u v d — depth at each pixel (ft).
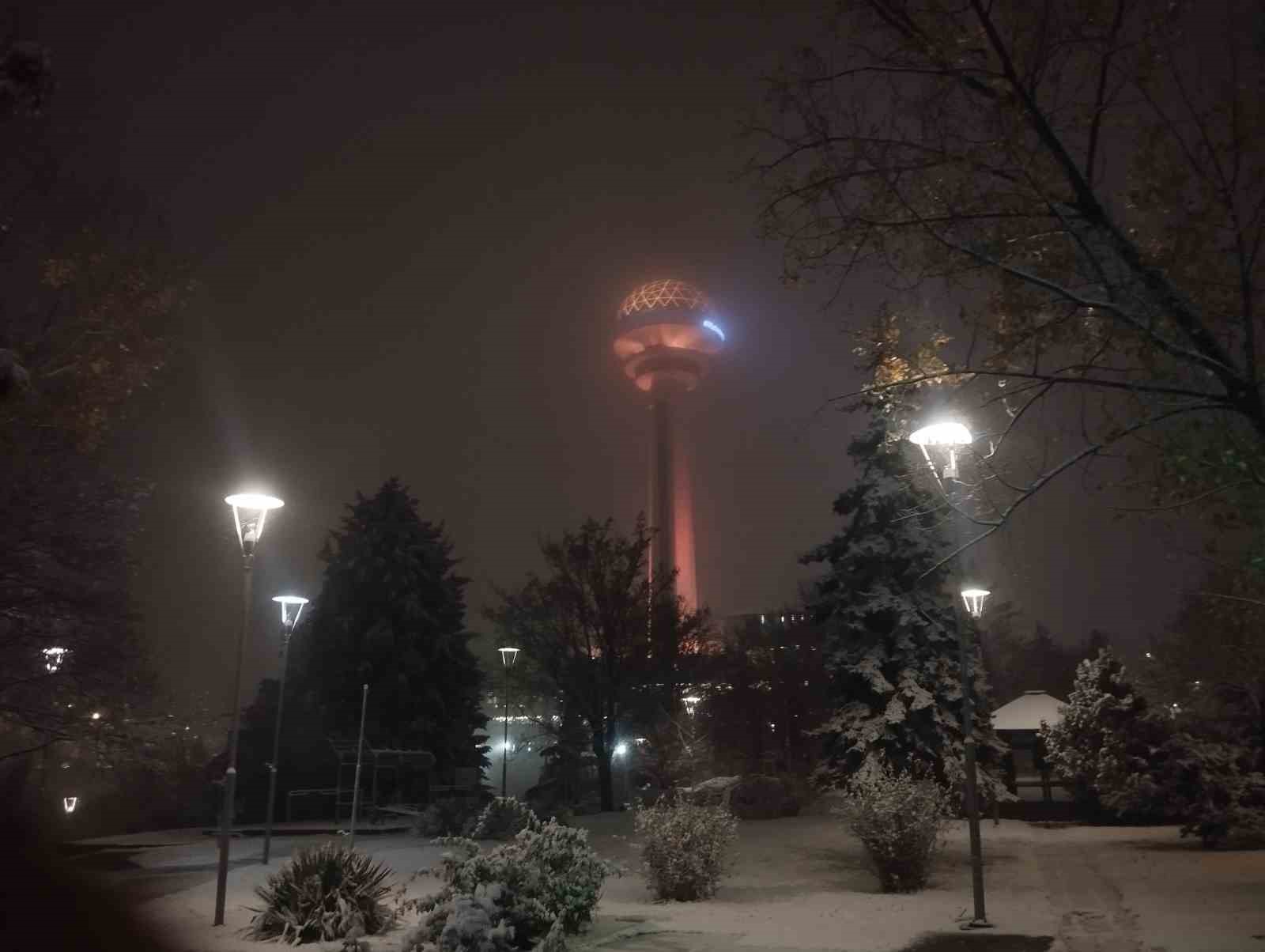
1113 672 84.28
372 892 43.37
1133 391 30.27
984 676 76.74
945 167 32.63
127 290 51.44
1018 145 32.01
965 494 33.53
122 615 60.39
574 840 44.32
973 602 70.49
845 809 59.26
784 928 44.14
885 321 34.76
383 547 128.77
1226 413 29.84
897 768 71.51
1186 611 86.38
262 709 131.54
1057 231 32.07
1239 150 30.27
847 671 75.05
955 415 35.01
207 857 72.84
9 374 15.60
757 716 146.00
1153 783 76.23
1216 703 90.63
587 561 119.96
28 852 5.15
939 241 32.14
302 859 43.70
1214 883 55.16
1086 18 30.78
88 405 51.75
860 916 47.70
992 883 58.39
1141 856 70.03
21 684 58.08
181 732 64.49
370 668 122.42
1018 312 32.65
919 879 56.18
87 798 96.43
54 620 58.23
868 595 74.43
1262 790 75.51
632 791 119.96
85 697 59.62
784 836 80.69
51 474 55.01
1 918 4.94
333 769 122.21
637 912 49.49
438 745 125.08
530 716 128.98
